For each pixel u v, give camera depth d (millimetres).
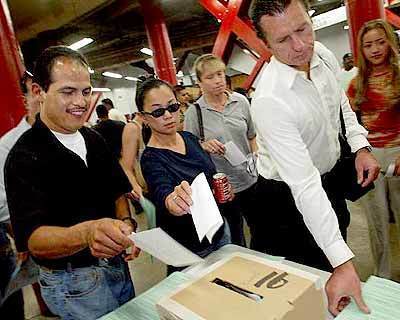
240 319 609
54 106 983
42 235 902
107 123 2381
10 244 1598
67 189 1030
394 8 4992
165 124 1358
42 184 973
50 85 966
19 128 1535
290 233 1259
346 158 1321
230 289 703
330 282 835
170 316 682
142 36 8062
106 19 6438
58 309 1082
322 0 6445
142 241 761
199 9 6773
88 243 839
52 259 994
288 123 960
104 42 8109
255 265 782
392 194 1879
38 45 6766
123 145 2182
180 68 10695
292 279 697
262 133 1001
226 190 1252
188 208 927
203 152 1523
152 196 1326
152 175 1331
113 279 1147
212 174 1451
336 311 801
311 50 942
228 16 4176
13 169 953
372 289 814
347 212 1357
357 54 1741
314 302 675
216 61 1943
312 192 911
